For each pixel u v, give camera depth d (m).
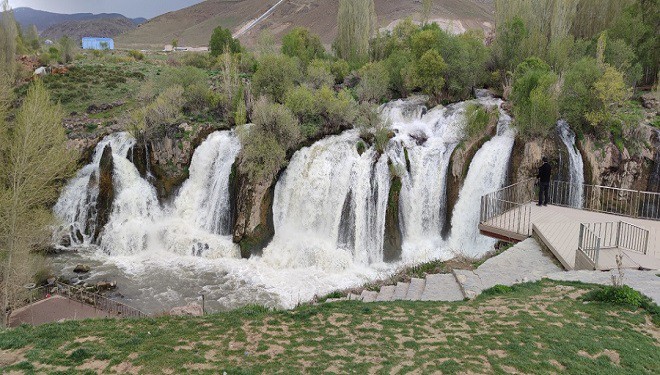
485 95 48.22
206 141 41.03
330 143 37.81
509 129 36.28
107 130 44.59
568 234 22.67
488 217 28.23
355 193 35.25
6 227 26.48
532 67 44.03
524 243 23.02
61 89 59.47
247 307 17.98
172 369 12.84
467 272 20.33
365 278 31.47
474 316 15.46
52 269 33.00
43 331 15.38
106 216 39.75
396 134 39.28
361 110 41.38
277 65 48.47
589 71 35.00
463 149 35.69
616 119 34.69
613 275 16.44
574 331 13.66
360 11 70.12
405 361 12.71
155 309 26.97
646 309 14.85
